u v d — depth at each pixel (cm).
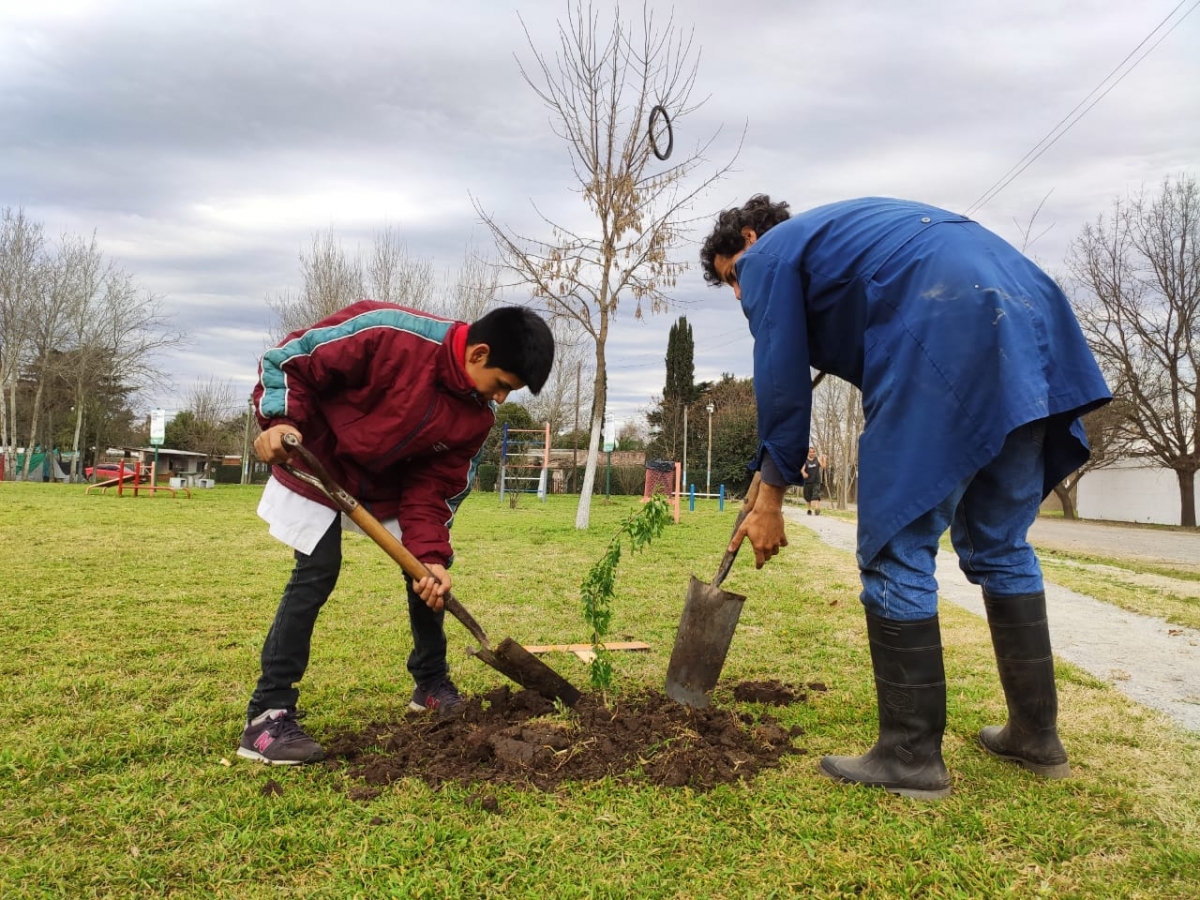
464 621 266
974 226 223
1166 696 314
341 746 244
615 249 1089
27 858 177
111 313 3431
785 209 273
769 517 246
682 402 3972
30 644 367
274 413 232
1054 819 199
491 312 249
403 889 166
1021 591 231
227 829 191
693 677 275
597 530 1070
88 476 3428
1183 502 2612
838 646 398
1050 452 236
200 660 345
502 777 220
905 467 209
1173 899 165
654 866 177
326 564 245
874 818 200
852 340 232
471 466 276
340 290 2612
